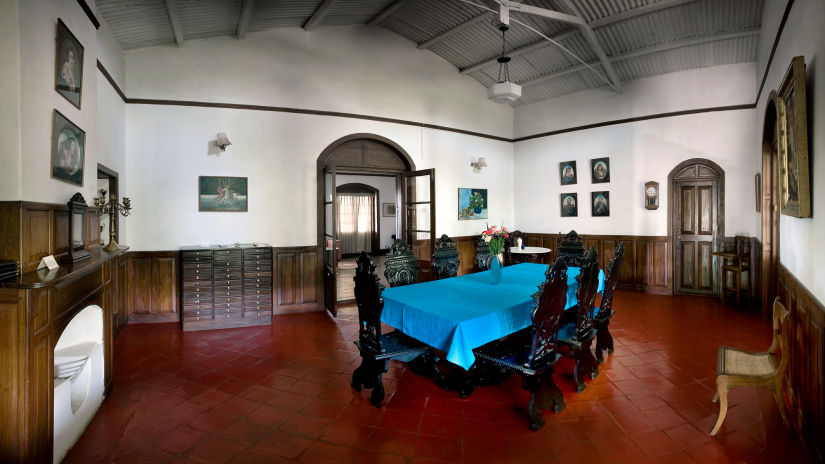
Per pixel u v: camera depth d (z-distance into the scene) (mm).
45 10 2637
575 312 4383
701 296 6844
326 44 6520
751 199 6340
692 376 3631
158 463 2436
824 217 2430
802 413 2678
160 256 5539
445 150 7910
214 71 5781
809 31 2793
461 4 6078
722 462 2416
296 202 6254
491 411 3045
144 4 4430
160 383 3580
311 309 6297
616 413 2994
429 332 3014
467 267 8297
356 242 14453
